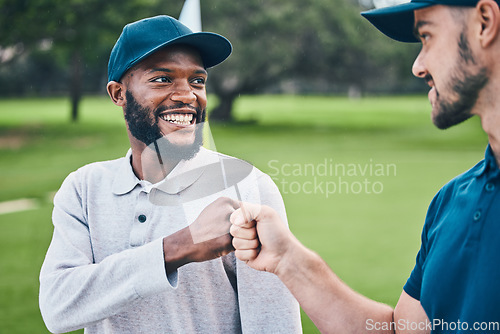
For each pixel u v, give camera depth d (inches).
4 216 274.7
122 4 709.9
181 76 57.3
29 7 677.9
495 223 44.7
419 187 369.7
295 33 856.3
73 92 1016.2
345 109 1433.3
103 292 53.1
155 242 52.6
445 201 51.9
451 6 45.1
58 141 692.7
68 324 55.2
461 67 45.0
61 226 60.3
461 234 46.8
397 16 50.9
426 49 47.9
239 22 828.0
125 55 58.0
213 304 57.8
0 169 467.2
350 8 891.4
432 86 48.8
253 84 933.2
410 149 601.0
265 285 56.8
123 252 53.8
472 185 48.0
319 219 275.0
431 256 49.4
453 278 46.5
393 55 881.5
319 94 2062.0
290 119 1071.0
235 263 58.9
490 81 44.5
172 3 740.7
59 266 57.3
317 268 54.5
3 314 150.6
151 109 57.3
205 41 58.4
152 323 56.6
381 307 55.9
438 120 48.3
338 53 910.4
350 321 54.1
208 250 52.4
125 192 59.7
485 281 44.2
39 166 485.7
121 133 762.8
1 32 687.7
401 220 273.1
